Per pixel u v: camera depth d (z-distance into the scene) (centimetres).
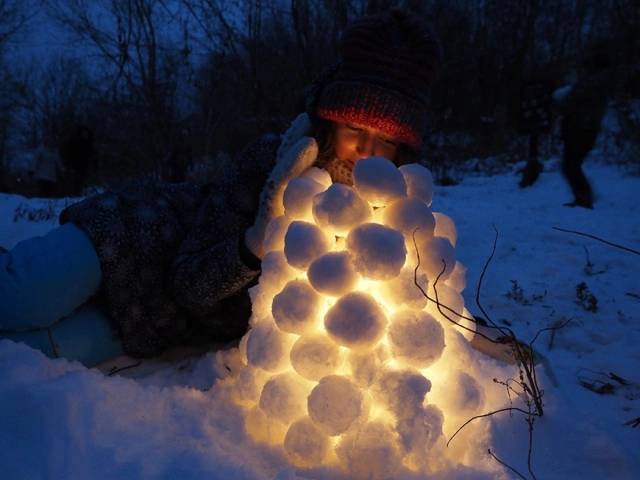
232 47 394
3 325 102
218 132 446
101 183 569
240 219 105
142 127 423
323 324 74
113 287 105
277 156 103
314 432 72
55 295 100
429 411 70
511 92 794
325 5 394
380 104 96
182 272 103
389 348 72
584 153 321
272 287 83
